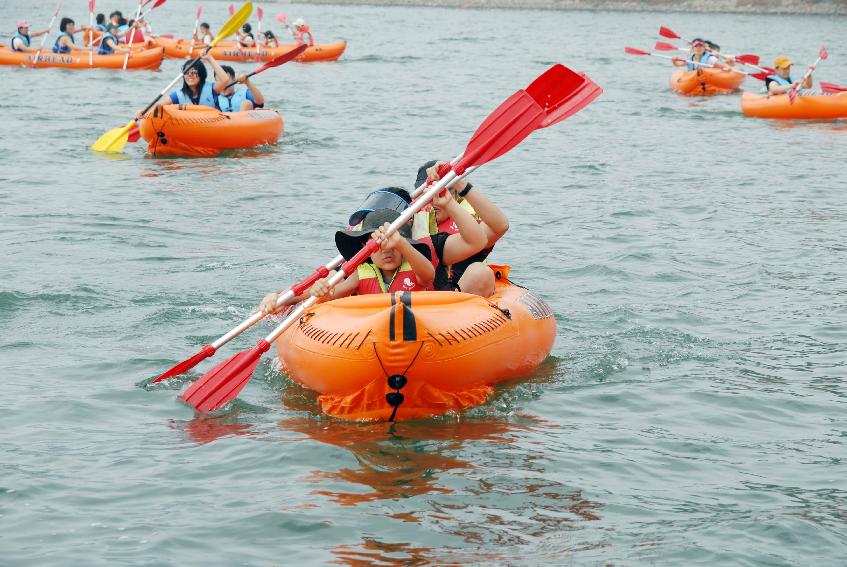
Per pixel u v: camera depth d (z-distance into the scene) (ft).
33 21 175.22
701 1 218.18
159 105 53.62
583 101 25.07
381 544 15.97
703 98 86.84
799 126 70.18
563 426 20.99
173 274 32.07
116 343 25.81
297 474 18.47
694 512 17.20
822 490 18.11
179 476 18.38
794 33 158.81
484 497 17.63
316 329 21.72
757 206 44.32
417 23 186.91
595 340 26.48
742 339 26.61
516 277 32.58
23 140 58.39
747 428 20.99
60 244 35.45
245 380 22.27
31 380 23.11
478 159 23.52
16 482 17.88
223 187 46.75
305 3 268.00
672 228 39.86
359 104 78.64
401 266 23.30
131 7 228.43
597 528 16.58
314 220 40.42
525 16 206.59
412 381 20.86
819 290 31.14
